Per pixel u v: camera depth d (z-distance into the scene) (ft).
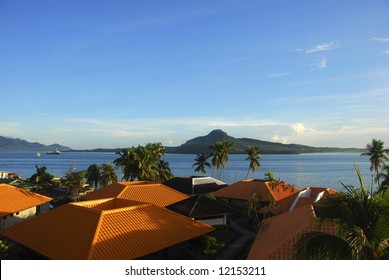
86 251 80.69
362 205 49.16
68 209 105.81
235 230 152.25
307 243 46.96
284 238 81.20
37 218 105.19
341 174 613.11
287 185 200.75
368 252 44.34
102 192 171.42
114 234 88.94
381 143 316.40
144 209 107.14
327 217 51.26
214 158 336.08
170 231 99.50
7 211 132.36
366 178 525.34
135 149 269.44
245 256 112.78
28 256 101.30
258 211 164.25
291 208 149.69
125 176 264.93
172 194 168.76
